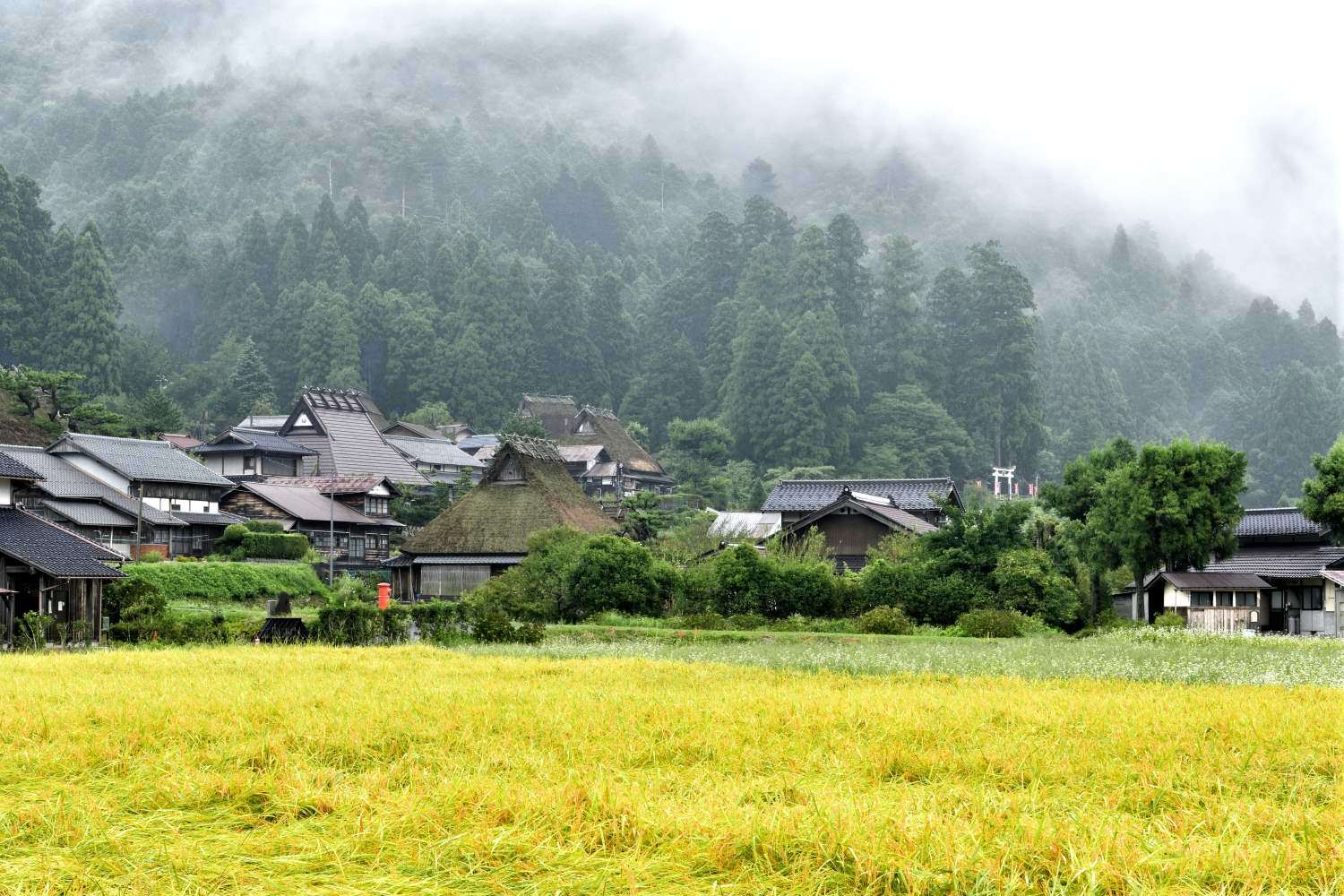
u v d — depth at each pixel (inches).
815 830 373.7
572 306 5925.2
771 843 366.0
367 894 330.0
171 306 6373.0
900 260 6107.3
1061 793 449.4
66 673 862.5
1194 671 920.9
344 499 2898.6
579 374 5841.5
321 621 1392.7
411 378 5521.7
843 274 6072.8
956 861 343.0
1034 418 5836.6
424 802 414.3
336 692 717.3
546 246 7598.4
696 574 1750.7
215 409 4758.9
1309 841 365.1
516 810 402.6
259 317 5826.8
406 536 2898.6
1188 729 589.3
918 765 502.9
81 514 2241.6
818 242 6048.2
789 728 598.5
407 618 1459.2
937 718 623.2
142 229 6889.8
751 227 6796.3
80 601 1480.1
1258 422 6988.2
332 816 411.2
